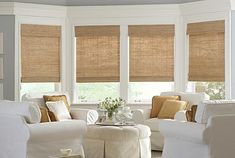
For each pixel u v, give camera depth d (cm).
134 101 1016
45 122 632
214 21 920
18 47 978
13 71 977
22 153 607
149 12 992
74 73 1028
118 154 725
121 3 1012
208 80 934
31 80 993
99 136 736
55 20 1012
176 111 867
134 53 1003
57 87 1031
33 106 608
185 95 906
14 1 980
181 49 984
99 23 1012
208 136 564
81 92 1034
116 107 799
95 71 1019
